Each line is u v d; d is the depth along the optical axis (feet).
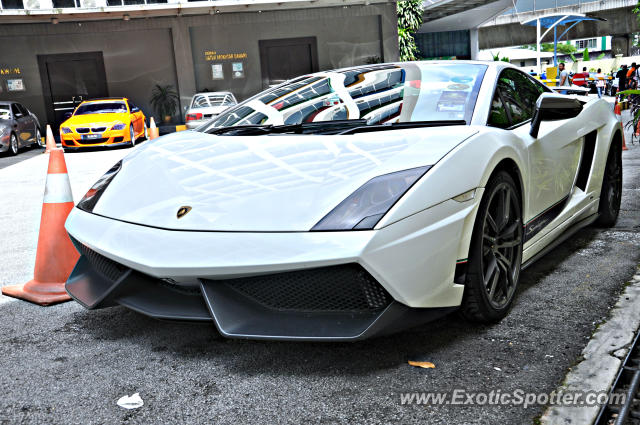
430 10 75.87
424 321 6.59
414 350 6.98
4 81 59.11
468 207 6.78
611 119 12.02
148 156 8.57
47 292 9.46
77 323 8.42
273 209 6.49
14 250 13.05
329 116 8.85
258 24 63.41
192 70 62.75
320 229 6.15
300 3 61.46
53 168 9.73
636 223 12.68
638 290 8.62
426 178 6.55
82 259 8.57
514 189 7.90
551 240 9.71
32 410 6.02
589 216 11.50
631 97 27.12
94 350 7.45
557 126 9.86
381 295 6.33
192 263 6.31
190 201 7.02
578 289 8.82
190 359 7.05
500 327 7.55
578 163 10.77
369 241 5.99
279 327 6.38
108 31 60.59
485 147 7.29
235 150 8.00
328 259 5.98
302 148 7.63
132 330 8.05
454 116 8.29
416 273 6.29
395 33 65.31
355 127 8.21
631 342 6.90
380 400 5.91
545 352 6.79
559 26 113.39
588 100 11.98
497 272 7.57
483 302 7.27
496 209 7.64
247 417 5.72
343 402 5.90
